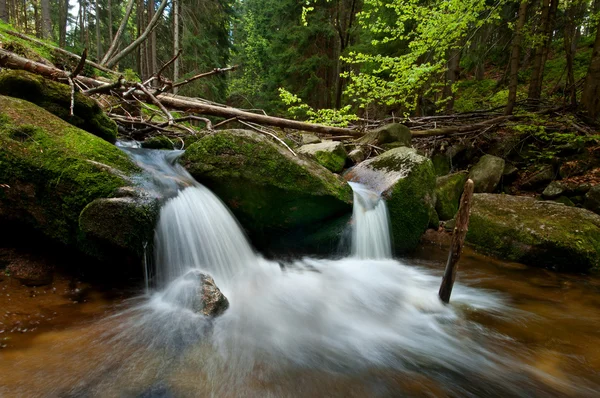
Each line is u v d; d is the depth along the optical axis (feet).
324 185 14.43
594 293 13.25
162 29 63.10
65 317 8.61
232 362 7.74
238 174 13.75
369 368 8.17
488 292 13.32
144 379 6.75
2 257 10.10
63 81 16.10
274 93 67.92
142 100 21.68
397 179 17.53
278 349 8.55
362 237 16.49
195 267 11.65
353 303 11.98
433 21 24.36
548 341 9.73
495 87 45.50
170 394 6.43
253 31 98.68
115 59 35.22
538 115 29.84
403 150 20.04
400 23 27.43
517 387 7.68
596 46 27.91
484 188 25.71
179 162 14.35
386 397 7.11
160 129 22.81
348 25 56.59
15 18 77.25
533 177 25.80
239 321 9.58
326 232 15.70
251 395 6.74
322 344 9.12
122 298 9.98
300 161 14.93
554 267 15.84
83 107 14.32
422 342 9.59
